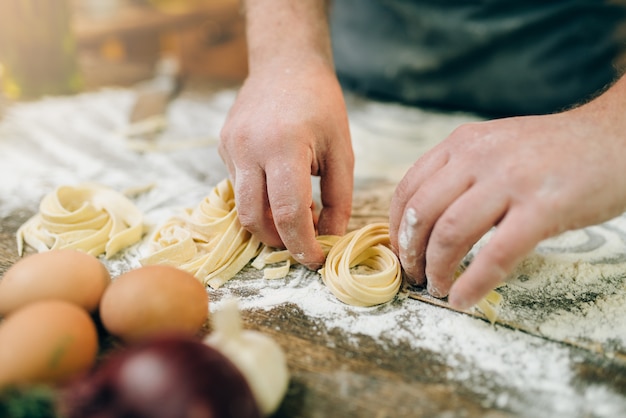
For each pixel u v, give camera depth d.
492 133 0.66
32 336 0.53
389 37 1.48
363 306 0.74
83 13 2.30
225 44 2.49
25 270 0.64
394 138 1.33
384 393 0.59
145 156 1.25
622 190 0.61
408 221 0.67
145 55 2.54
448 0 1.37
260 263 0.83
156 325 0.60
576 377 0.61
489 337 0.67
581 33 1.28
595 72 1.30
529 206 0.59
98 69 1.89
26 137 1.36
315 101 0.84
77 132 1.39
